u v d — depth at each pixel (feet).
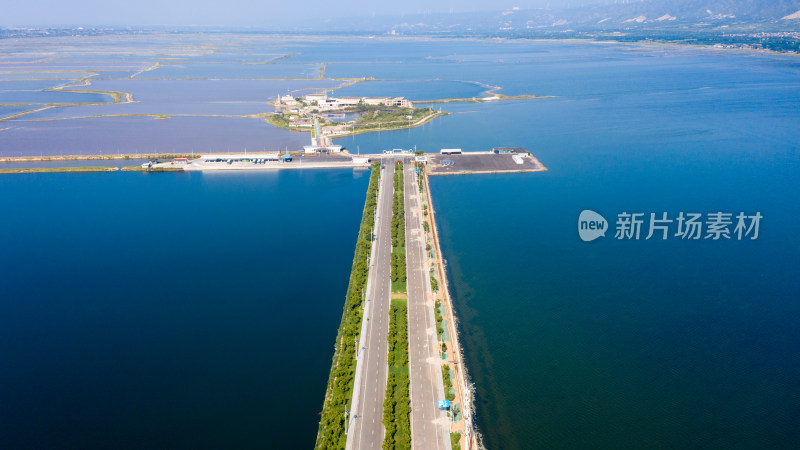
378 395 595.06
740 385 619.26
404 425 545.85
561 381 629.10
